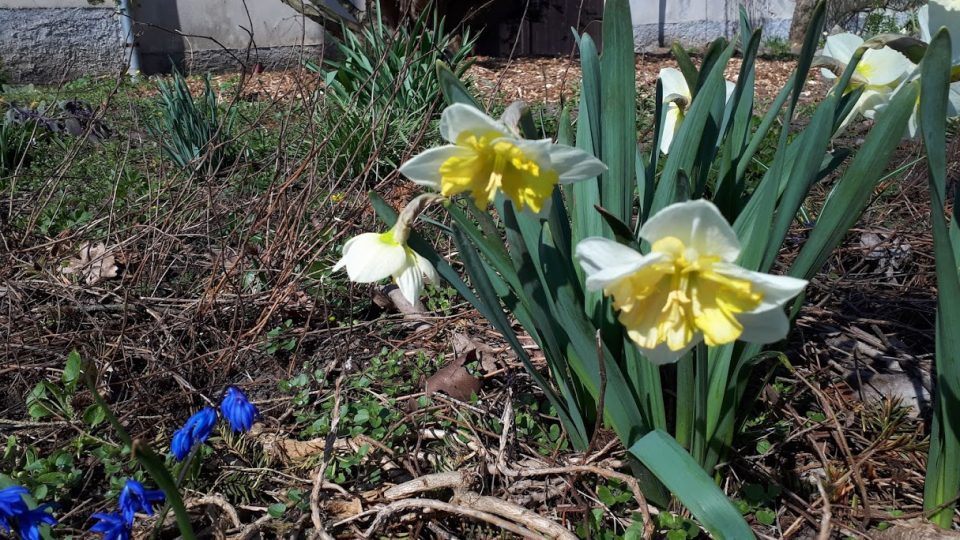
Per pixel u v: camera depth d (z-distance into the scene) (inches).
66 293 29.0
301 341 27.4
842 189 15.9
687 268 12.1
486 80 93.4
